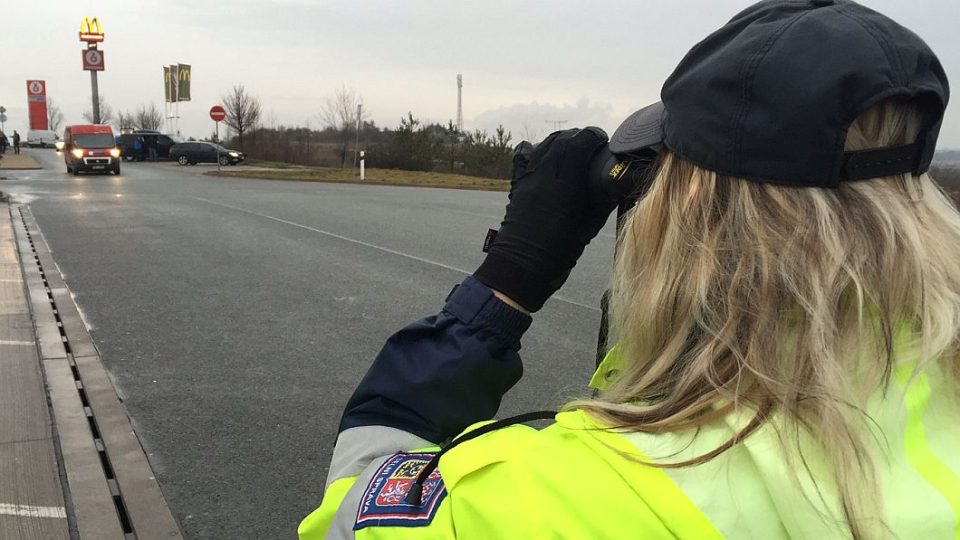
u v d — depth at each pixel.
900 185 0.74
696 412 0.73
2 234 10.50
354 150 37.47
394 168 35.31
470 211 15.70
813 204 0.71
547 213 1.02
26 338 5.23
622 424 0.76
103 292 6.86
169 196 18.31
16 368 4.56
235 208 15.28
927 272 0.69
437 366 1.03
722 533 0.66
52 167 34.06
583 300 6.86
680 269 0.77
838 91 0.68
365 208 16.00
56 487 3.06
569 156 1.02
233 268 8.21
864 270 0.68
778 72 0.70
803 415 0.67
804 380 0.68
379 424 1.07
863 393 0.69
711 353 0.73
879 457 0.68
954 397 0.77
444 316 1.06
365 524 0.84
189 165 38.31
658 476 0.70
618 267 0.87
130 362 4.82
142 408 4.05
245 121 45.25
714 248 0.75
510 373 1.06
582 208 1.03
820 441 0.67
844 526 0.64
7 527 2.75
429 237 11.11
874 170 0.72
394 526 0.81
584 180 1.02
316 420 3.94
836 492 0.65
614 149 0.96
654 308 0.78
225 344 5.27
